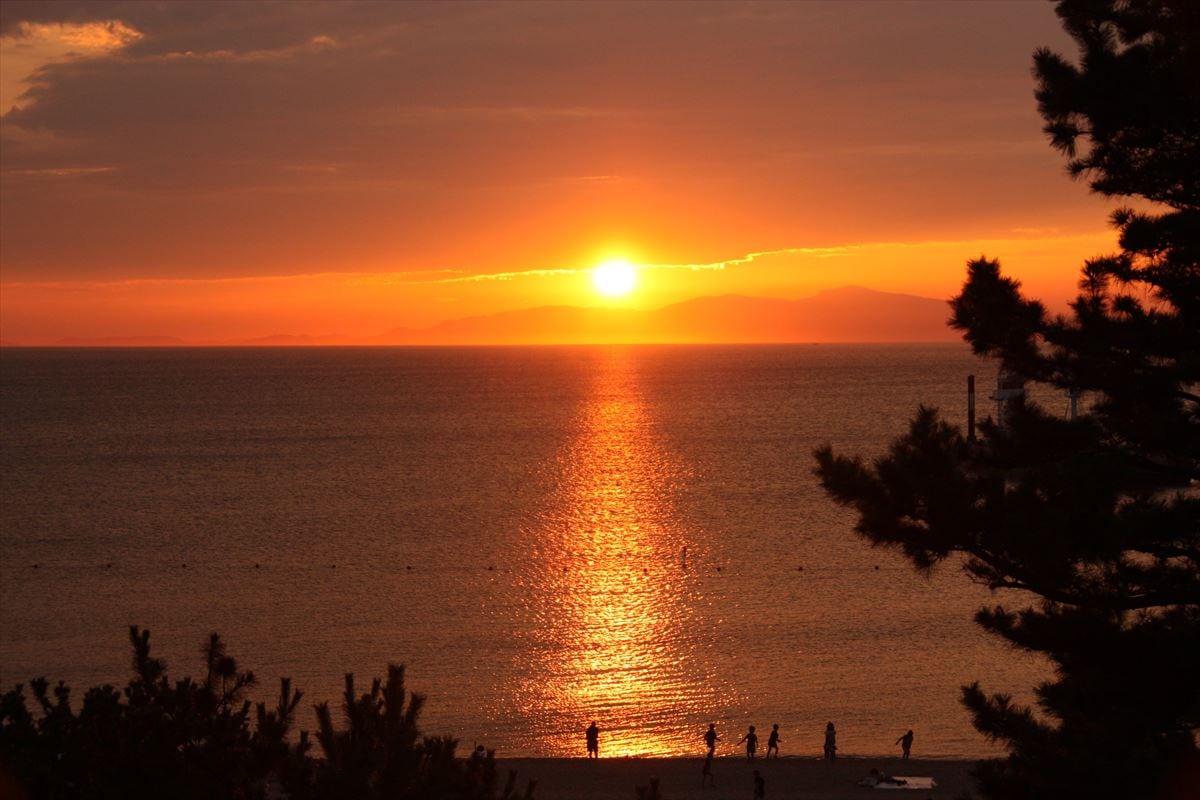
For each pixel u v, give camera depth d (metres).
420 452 182.00
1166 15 17.14
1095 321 17.14
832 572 86.88
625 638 69.44
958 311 18.00
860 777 43.25
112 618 76.56
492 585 85.00
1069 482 15.64
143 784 13.84
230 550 100.56
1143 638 15.66
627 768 44.94
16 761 14.46
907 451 16.44
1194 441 16.12
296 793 13.23
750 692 58.56
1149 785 15.52
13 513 123.06
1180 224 16.62
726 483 141.25
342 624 74.06
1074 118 17.83
